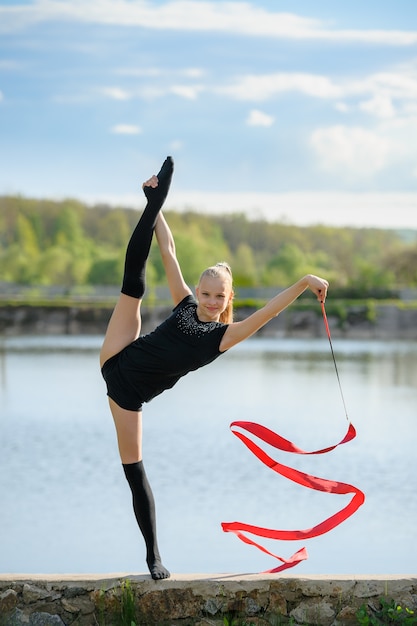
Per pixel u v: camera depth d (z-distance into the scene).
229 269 6.02
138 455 5.99
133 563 10.30
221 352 5.84
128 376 5.86
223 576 5.81
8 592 5.70
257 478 15.03
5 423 21.47
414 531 11.63
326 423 21.83
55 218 102.38
